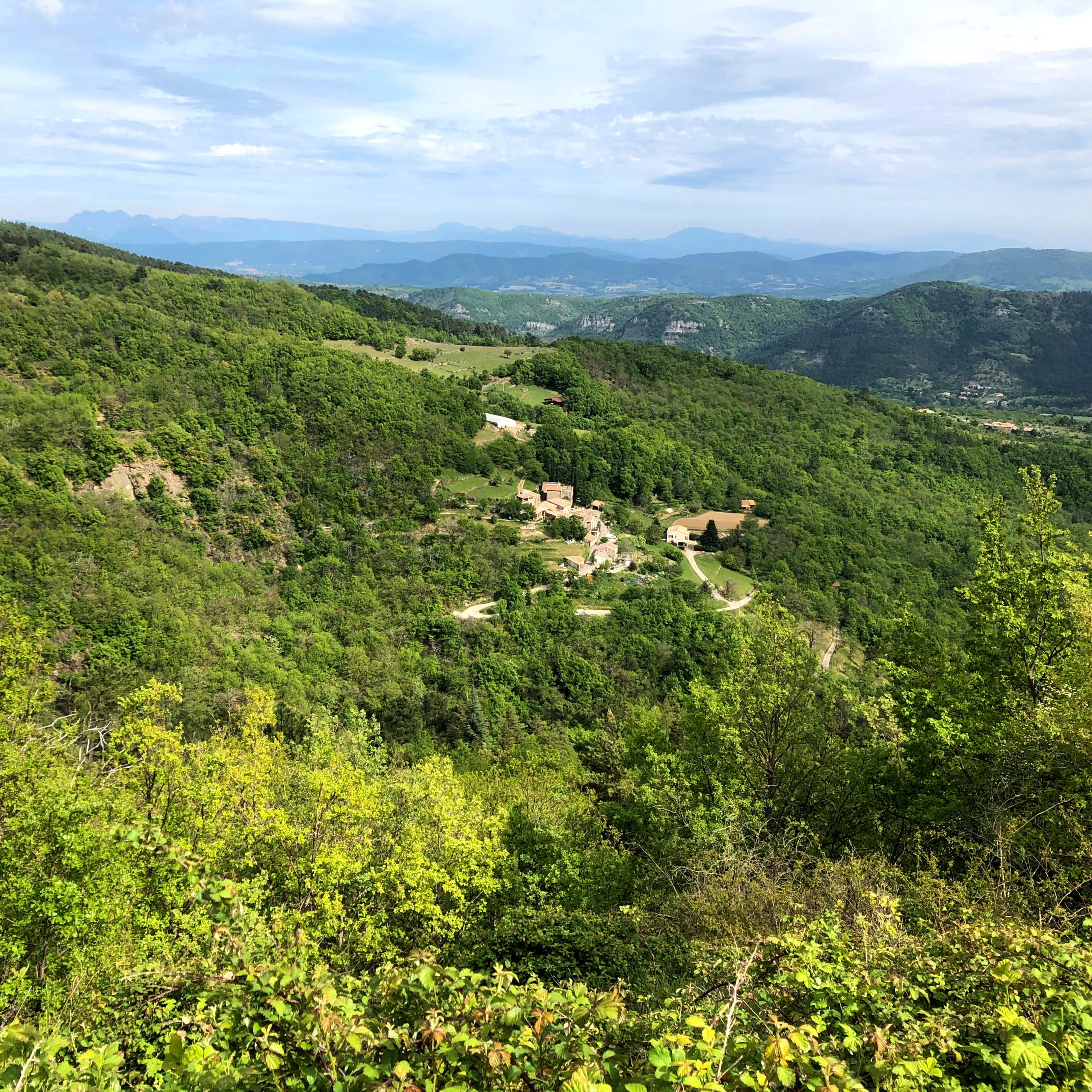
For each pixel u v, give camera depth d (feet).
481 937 39.42
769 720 46.52
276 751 51.16
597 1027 13.56
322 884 36.63
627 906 33.91
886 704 45.80
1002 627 45.21
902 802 42.39
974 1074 13.61
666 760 48.03
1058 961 15.43
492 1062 10.90
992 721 40.50
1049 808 30.66
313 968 20.21
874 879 27.12
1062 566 42.98
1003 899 23.68
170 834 33.68
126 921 27.02
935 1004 16.24
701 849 37.78
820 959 17.48
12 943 23.63
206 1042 12.74
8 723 36.29
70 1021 21.16
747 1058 13.08
